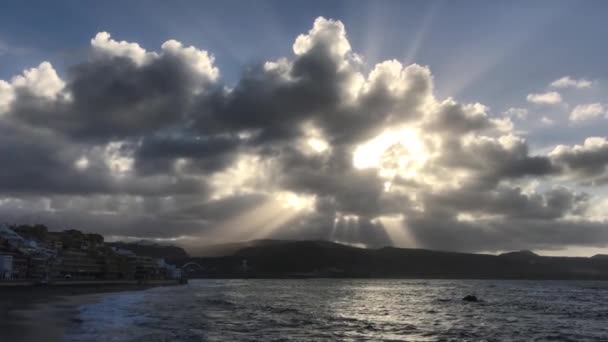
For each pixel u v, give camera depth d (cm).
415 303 18675
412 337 8269
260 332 8275
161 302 15288
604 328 10156
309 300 19512
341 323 10319
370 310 14438
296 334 8162
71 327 7756
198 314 11362
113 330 7625
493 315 13275
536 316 13038
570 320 11944
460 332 9119
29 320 8306
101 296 16725
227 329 8538
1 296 13862
